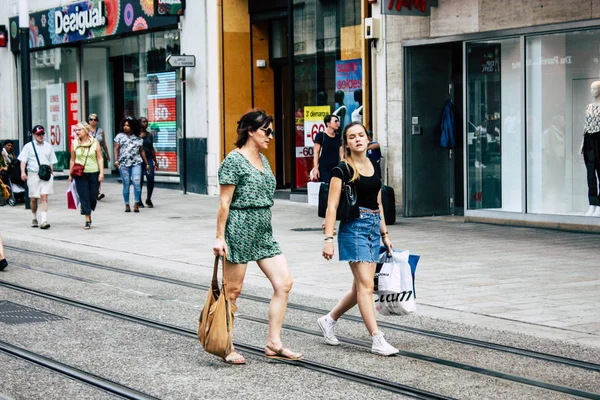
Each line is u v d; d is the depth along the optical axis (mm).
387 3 22406
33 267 17047
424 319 12039
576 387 8820
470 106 23141
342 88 26875
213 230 22594
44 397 8648
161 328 11750
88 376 9398
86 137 23203
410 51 24328
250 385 9023
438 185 24891
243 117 10031
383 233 10508
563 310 12422
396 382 9055
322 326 10750
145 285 15055
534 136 21719
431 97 24641
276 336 10023
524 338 10875
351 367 9695
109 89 38094
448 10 23219
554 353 10141
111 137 38594
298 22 28406
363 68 25641
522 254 17484
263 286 14891
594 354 10086
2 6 43938
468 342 10734
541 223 21625
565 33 20938
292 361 9977
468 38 22812
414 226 22406
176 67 32188
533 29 21344
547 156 21516
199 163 32281
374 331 10242
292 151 28875
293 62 28641
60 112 41125
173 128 33906
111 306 13250
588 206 20734
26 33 28812
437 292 13844
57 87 41188
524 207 22016
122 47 36625
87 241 20734
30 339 11156
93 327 11828
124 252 18969
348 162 10195
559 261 16562
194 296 14047
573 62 20828
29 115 29062
